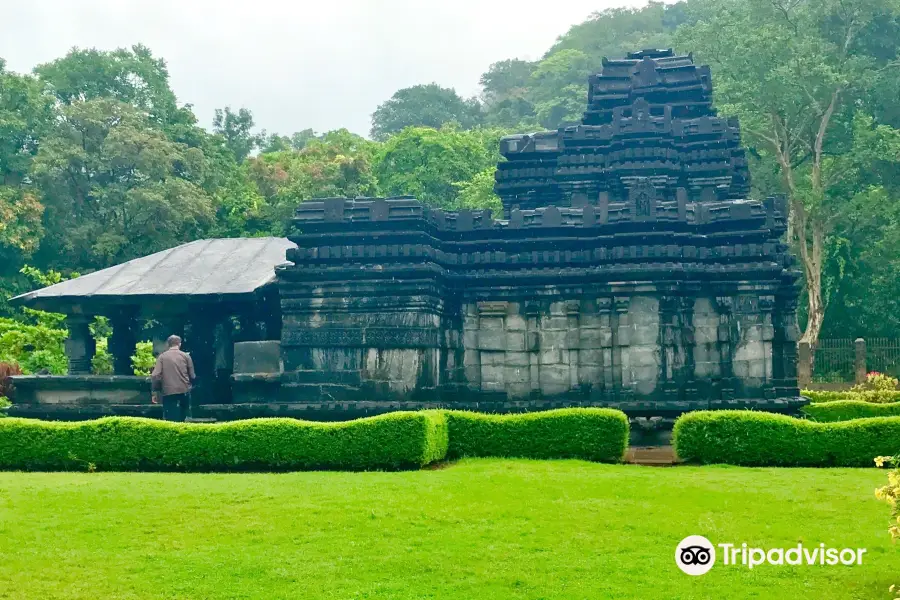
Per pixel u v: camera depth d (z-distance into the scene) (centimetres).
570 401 2109
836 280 5172
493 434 1742
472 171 6944
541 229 2230
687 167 2534
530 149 2592
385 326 2138
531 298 2241
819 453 1650
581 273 2188
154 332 2430
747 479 1497
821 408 2400
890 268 4916
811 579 1084
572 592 1048
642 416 2061
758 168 5344
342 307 2156
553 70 9519
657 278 2109
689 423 1698
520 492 1404
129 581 1095
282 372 2164
